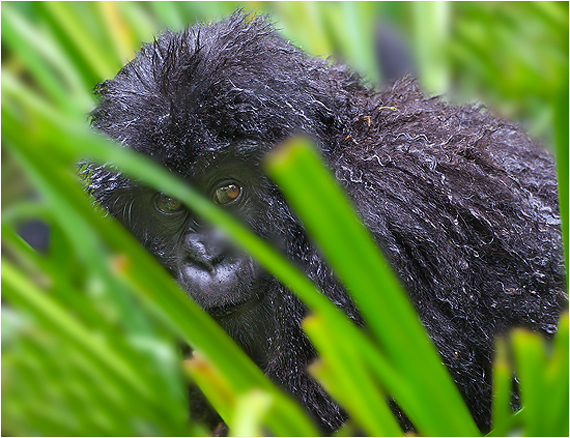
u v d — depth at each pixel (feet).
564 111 5.83
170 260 8.06
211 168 7.87
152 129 7.84
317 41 8.85
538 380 5.65
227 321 8.09
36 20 8.55
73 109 8.48
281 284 7.96
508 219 7.93
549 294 7.96
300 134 7.84
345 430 7.76
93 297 8.27
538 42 8.51
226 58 7.86
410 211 7.85
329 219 4.81
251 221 7.95
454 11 8.99
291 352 7.98
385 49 9.63
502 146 8.18
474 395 7.95
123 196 7.99
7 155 8.67
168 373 7.75
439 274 7.86
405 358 5.61
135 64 8.00
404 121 8.04
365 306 5.38
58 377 7.71
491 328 7.92
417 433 7.86
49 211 8.04
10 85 8.09
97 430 7.66
